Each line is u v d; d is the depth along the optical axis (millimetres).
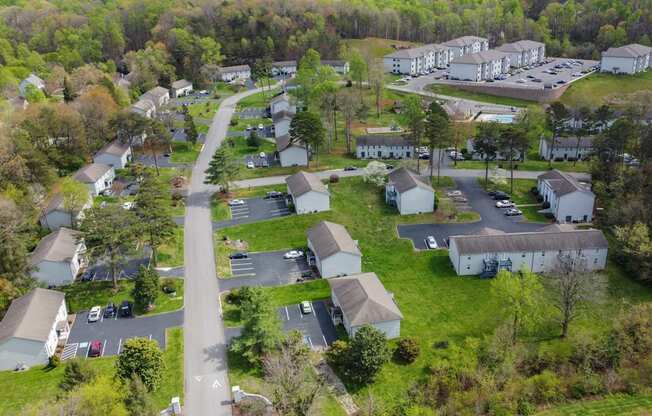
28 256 97625
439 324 87125
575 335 81062
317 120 144000
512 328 80938
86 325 88500
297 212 121875
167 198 115812
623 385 74062
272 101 193500
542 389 72625
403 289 96500
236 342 78312
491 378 72938
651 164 121000
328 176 141125
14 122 140875
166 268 103125
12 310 86438
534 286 82188
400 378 76125
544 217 119625
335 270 99312
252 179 141000
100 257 95688
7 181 114750
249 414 69125
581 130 148500
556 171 128875
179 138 173375
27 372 79188
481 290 95438
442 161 150125
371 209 124438
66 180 120125
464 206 124812
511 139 129125
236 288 96625
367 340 74438
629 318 81438
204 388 73938
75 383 69562
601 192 122625
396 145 153000
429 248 108625
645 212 107375
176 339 84062
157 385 73000
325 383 75000
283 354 73875
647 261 96188
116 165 148375
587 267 97750
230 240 112250
